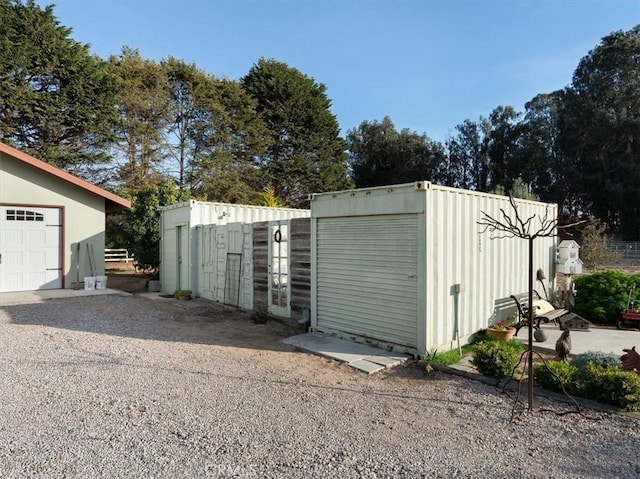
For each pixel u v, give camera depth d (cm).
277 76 2784
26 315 757
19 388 393
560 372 394
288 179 2767
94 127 2067
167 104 2328
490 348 449
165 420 327
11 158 1025
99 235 1152
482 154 3972
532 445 291
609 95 3089
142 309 843
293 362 496
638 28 3125
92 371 447
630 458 273
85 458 267
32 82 1964
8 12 1898
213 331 657
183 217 1044
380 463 265
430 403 371
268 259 779
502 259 655
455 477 249
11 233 1030
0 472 248
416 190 505
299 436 302
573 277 807
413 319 514
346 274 602
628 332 657
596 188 3067
